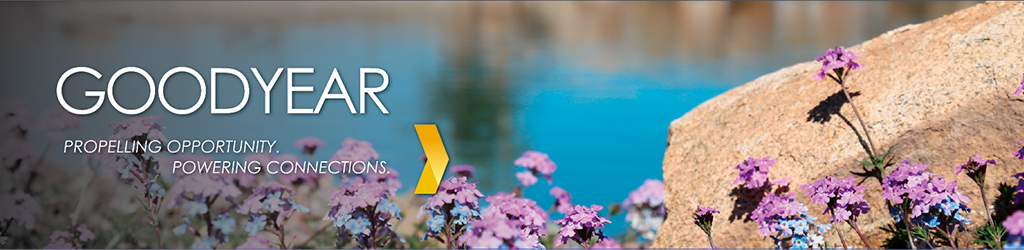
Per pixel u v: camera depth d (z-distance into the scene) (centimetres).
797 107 326
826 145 292
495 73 1216
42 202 326
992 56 267
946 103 265
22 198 274
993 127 254
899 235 259
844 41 1719
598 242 239
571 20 2386
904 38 332
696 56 1490
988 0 317
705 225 251
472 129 765
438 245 349
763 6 2756
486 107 891
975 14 307
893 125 275
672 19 2456
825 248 252
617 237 393
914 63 297
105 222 323
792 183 291
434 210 222
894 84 293
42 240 319
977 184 237
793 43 1708
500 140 729
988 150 255
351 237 241
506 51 1561
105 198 328
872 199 274
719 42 1761
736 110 364
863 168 276
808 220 251
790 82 356
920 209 229
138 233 316
